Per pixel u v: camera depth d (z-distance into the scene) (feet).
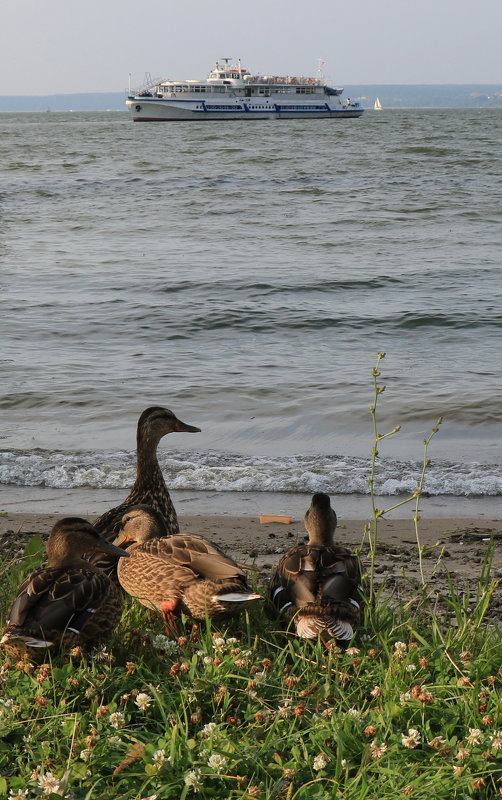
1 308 85.92
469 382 61.00
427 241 130.72
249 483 43.06
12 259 115.24
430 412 54.44
